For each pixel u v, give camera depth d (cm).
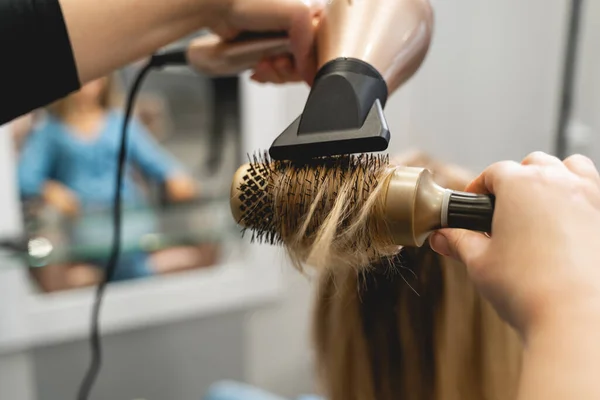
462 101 106
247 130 114
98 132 109
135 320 114
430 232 26
